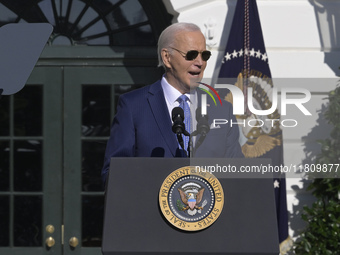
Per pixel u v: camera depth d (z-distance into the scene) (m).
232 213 8.60
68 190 21.86
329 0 20.92
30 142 21.94
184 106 11.64
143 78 21.94
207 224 8.48
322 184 19.66
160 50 12.19
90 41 21.92
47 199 21.84
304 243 19.62
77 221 21.81
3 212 21.92
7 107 21.91
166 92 12.02
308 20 20.83
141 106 11.84
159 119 11.66
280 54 20.81
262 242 8.44
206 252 8.38
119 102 12.11
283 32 20.80
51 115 21.91
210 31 20.45
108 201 8.66
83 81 21.92
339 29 20.83
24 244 21.89
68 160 21.88
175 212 8.53
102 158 21.95
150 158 8.91
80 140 21.91
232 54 19.88
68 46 21.81
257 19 20.05
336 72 20.78
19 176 21.92
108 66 21.95
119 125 11.78
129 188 8.73
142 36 21.88
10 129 21.91
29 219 21.88
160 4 21.47
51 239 21.70
